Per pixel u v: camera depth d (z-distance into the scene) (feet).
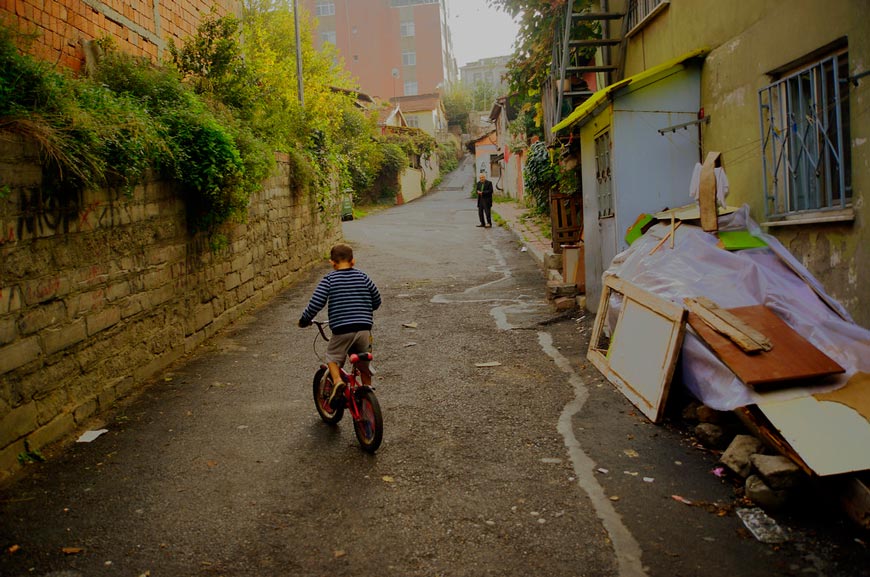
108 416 19.84
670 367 17.44
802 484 12.95
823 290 18.29
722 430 16.20
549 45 38.01
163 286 24.86
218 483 15.26
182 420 19.48
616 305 22.77
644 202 25.89
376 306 18.51
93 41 28.55
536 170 58.80
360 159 114.83
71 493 14.82
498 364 24.38
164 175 24.97
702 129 25.61
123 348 21.79
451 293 38.34
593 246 30.17
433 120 201.67
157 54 35.45
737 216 20.86
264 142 38.14
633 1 31.99
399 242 61.72
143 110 23.45
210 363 25.66
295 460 16.48
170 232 25.53
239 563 11.95
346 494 14.56
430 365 24.64
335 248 18.43
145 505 14.21
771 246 19.76
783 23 19.92
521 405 19.98
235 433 18.40
